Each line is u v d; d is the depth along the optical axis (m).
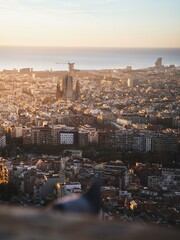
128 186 187.75
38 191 183.00
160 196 170.62
